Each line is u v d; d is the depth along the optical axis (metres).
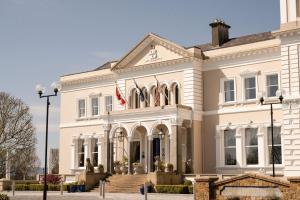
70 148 53.16
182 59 43.12
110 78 50.19
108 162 45.00
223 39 46.62
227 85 42.09
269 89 39.47
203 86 43.31
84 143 51.91
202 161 42.56
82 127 52.28
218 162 41.59
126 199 31.81
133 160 46.19
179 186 36.84
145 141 45.94
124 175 42.19
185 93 42.91
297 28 34.84
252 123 39.97
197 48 42.97
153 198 31.88
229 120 41.44
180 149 40.62
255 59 40.28
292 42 35.47
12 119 52.94
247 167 39.84
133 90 47.12
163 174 38.88
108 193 39.31
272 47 39.00
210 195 20.95
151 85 45.56
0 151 52.62
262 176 19.83
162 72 44.88
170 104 43.97
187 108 41.69
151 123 42.47
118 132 47.34
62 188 39.22
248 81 40.88
